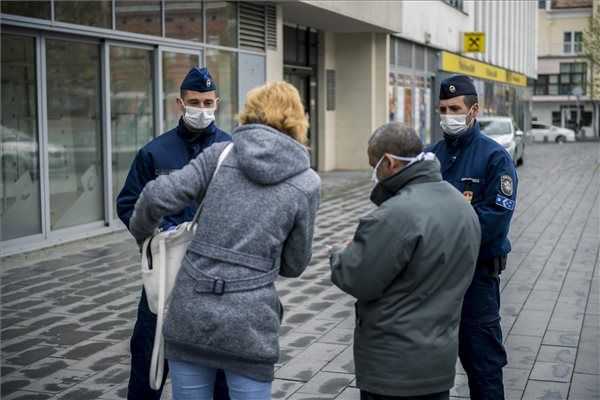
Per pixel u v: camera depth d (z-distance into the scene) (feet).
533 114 220.02
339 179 65.87
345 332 21.27
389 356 10.59
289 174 10.20
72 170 35.55
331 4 56.34
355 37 74.43
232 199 10.22
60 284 26.99
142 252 11.43
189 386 10.46
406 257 10.36
